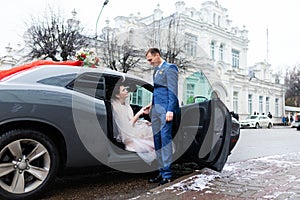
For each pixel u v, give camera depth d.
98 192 3.08
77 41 16.39
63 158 2.87
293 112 40.75
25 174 2.69
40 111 2.64
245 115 28.94
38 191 2.69
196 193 2.91
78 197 2.89
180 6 24.33
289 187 3.12
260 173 3.84
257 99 31.88
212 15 28.00
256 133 14.52
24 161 2.66
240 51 31.53
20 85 2.65
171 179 3.50
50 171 2.76
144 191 3.12
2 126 2.54
